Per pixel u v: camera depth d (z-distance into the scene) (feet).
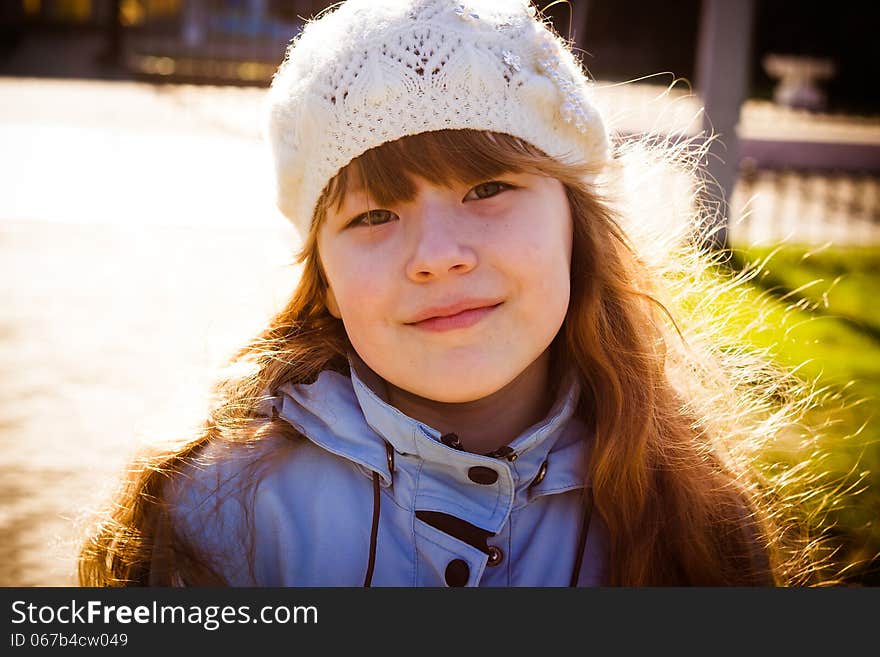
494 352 4.63
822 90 75.51
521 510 5.12
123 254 25.70
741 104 25.63
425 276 4.54
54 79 57.57
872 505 10.39
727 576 5.58
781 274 22.21
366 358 4.78
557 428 5.20
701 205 8.02
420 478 4.98
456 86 4.60
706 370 6.35
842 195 34.96
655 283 5.96
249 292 6.14
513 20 4.84
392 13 4.69
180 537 5.07
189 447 5.28
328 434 5.09
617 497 5.21
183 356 18.29
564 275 4.84
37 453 13.97
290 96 4.93
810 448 9.85
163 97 51.44
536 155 4.77
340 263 4.79
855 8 79.25
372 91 4.57
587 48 79.82
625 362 5.43
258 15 72.13
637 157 6.33
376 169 4.60
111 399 16.22
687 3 78.59
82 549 5.73
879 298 20.67
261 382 5.40
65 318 20.57
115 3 64.54
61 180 33.30
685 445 5.64
